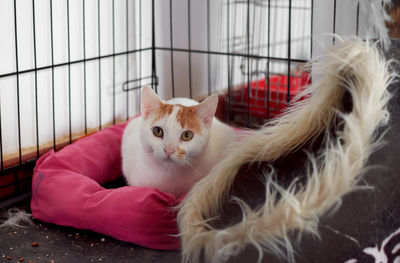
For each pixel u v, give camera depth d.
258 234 0.84
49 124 1.92
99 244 1.39
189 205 0.96
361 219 0.89
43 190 1.51
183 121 1.38
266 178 0.88
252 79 2.79
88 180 1.50
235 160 0.93
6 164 1.73
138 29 2.27
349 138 0.82
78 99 2.03
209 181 0.96
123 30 2.19
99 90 2.05
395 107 0.89
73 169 1.60
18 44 1.74
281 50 2.93
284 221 0.82
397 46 1.00
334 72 0.89
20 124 1.81
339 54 0.90
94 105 2.11
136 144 1.61
